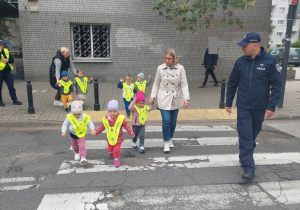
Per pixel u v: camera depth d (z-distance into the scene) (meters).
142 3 11.42
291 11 7.56
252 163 3.79
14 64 12.18
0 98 7.70
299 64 23.27
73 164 4.34
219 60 12.47
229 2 9.51
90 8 11.20
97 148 5.09
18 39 12.02
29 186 3.61
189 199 3.33
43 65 11.48
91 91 10.19
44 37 11.22
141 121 4.70
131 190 3.53
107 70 11.92
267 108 3.59
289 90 10.86
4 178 3.83
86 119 4.18
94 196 3.37
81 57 11.93
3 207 3.12
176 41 11.98
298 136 5.99
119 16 11.44
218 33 12.14
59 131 6.12
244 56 3.73
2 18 11.84
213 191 3.53
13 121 6.46
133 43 11.78
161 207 3.15
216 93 10.35
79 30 11.70
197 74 12.49
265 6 12.06
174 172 4.08
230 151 5.01
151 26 11.70
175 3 9.33
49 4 10.95
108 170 4.13
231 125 6.91
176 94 4.72
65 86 7.23
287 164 4.41
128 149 5.05
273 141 5.62
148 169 4.18
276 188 3.62
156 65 12.11
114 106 4.12
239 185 3.70
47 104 8.16
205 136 5.92
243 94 3.72
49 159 4.54
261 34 12.34
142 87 7.09
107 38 11.97
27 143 5.30
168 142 4.89
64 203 3.21
